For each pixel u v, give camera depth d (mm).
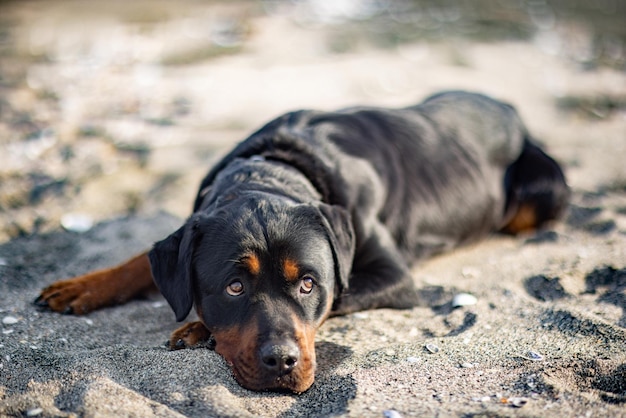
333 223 1133
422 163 1454
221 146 1978
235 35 3096
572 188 1764
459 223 1492
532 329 1133
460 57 2932
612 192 1743
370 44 3020
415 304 1271
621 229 1527
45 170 1834
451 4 3869
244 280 1047
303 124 1372
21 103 2275
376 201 1315
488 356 1062
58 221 1614
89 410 921
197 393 971
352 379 1013
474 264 1436
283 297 1051
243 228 1066
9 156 1892
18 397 958
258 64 2719
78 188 1755
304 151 1279
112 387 964
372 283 1253
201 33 3135
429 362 1052
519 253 1458
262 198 1117
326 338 1156
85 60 2762
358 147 1350
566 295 1271
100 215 1649
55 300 1216
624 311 1188
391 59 2838
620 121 2326
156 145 1998
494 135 1593
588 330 1104
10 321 1163
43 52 2865
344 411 934
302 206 1109
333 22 3373
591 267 1349
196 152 1941
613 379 992
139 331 1175
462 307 1236
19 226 1589
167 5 3703
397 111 1513
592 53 3168
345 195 1261
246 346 1007
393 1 3848
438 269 1427
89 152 1935
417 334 1168
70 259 1446
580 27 3609
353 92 2443
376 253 1280
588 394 955
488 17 3639
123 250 1479
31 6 3703
